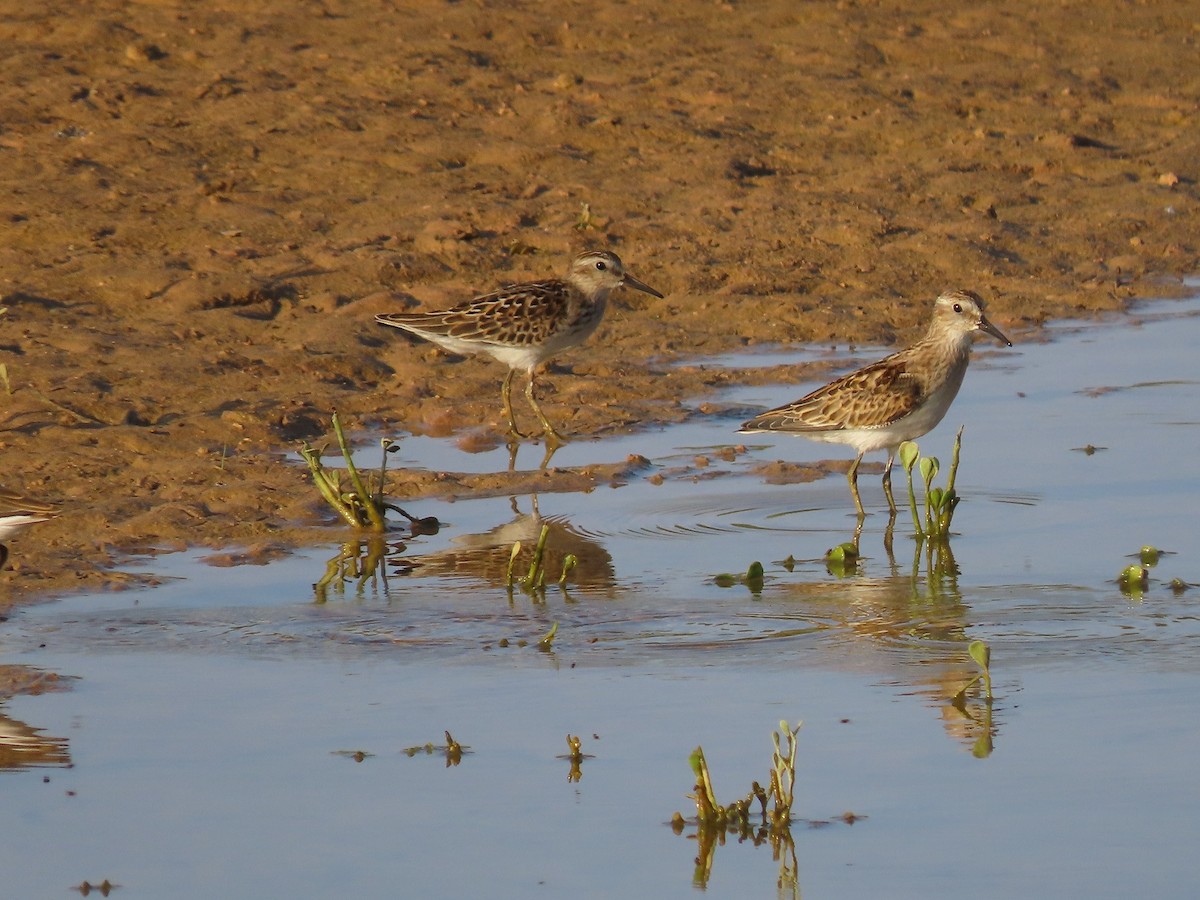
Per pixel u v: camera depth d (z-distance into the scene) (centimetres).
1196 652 1141
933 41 3206
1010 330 2120
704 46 3086
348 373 1873
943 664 1127
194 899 827
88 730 1023
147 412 1709
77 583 1284
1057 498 1509
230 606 1244
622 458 1650
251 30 2936
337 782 955
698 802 911
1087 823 904
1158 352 2012
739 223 2361
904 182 2552
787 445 1709
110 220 2203
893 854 877
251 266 2117
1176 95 3014
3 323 1906
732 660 1138
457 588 1288
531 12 3184
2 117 2497
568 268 2059
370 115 2611
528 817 916
